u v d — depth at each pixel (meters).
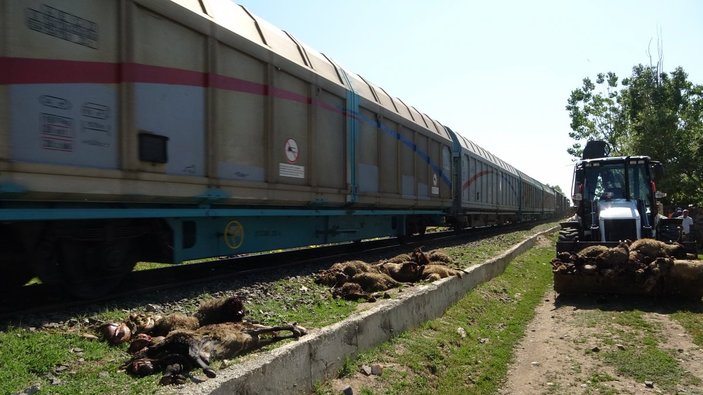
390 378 4.88
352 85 11.86
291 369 3.99
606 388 5.30
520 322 8.34
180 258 6.97
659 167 11.68
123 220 6.23
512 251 14.24
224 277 7.57
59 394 3.14
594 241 11.23
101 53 5.52
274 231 9.20
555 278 9.70
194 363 3.56
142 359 3.64
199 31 6.84
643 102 27.77
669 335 7.00
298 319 5.29
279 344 4.25
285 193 8.83
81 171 5.24
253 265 9.66
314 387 4.28
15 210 4.77
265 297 6.43
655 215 11.48
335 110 10.77
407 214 15.28
